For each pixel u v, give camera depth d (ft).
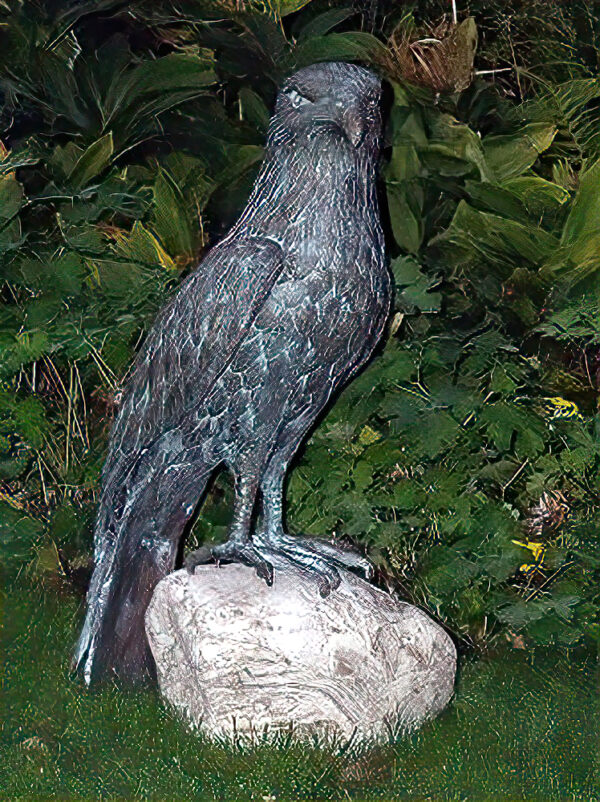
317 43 15.97
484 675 14.23
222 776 11.45
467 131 15.29
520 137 15.76
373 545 15.24
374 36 16.16
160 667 12.98
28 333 15.07
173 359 12.14
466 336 14.82
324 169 11.78
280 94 12.10
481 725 12.78
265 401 12.12
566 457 14.48
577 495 14.82
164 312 12.51
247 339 11.79
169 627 12.67
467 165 15.44
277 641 11.94
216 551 12.74
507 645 15.24
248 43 16.29
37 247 16.12
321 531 14.80
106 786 11.44
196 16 16.29
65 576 16.51
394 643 12.30
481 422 14.26
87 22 17.02
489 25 17.38
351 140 11.69
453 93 15.90
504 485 14.93
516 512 14.94
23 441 16.06
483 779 11.62
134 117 16.22
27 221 16.63
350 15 16.42
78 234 15.37
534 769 11.83
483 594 14.80
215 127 16.90
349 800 11.14
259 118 16.51
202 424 12.35
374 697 12.05
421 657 12.47
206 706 12.12
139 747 12.14
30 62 16.19
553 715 13.17
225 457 12.67
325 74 11.74
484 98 16.72
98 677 13.43
